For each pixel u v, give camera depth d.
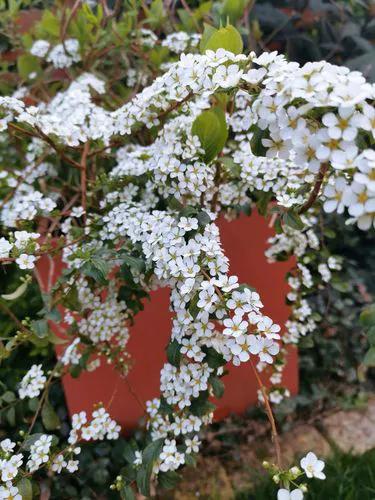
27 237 0.18
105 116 0.22
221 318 0.15
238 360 0.14
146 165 0.20
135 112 0.18
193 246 0.16
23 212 0.21
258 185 0.20
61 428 0.26
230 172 0.21
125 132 0.20
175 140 0.19
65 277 0.19
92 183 0.24
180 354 0.16
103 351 0.21
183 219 0.16
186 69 0.15
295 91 0.12
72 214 0.21
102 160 0.27
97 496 0.24
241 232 0.24
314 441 0.27
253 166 0.20
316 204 0.19
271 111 0.14
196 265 0.15
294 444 0.27
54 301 0.19
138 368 0.25
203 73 0.15
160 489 0.25
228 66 0.15
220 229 0.24
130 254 0.18
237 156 0.21
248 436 0.27
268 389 0.24
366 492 0.23
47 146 0.24
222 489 0.25
